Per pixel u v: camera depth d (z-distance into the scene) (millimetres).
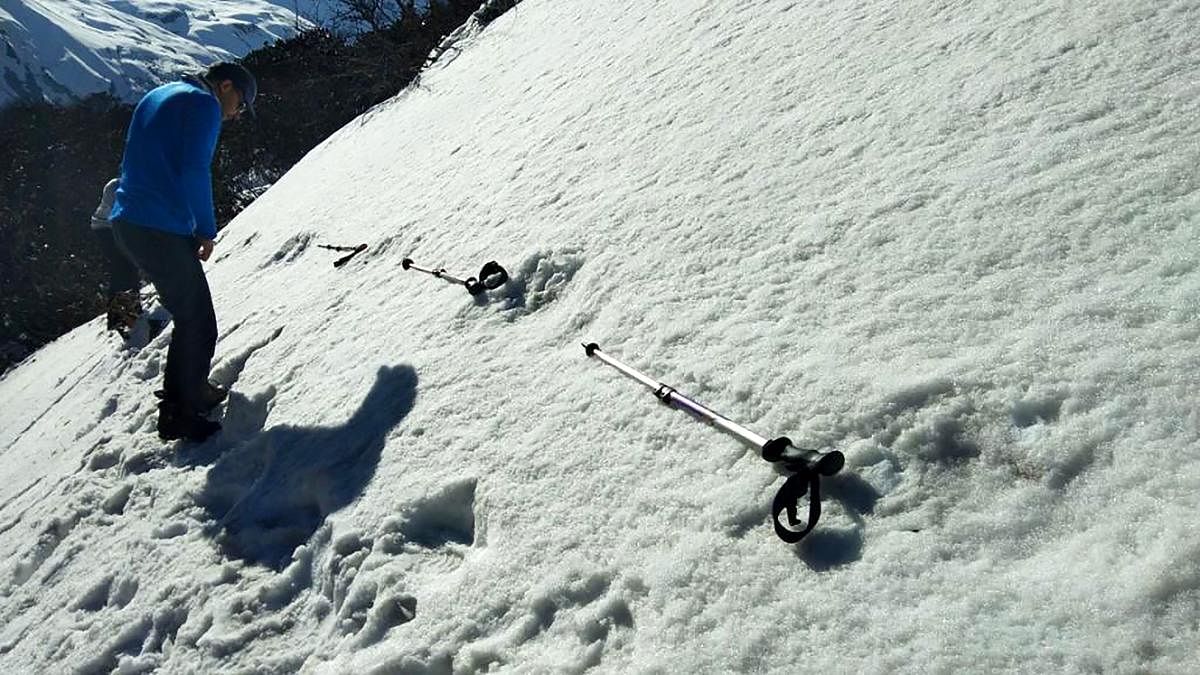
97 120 29953
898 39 3783
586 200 4148
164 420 4055
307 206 8164
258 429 3906
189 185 3814
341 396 3635
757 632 1737
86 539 3740
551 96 6477
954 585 1624
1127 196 2287
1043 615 1499
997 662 1465
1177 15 2844
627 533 2150
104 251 6898
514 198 4820
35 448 6125
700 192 3553
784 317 2578
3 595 3787
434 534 2607
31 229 21969
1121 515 1586
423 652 2143
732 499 2064
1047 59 3010
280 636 2557
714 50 5043
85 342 9477
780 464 2070
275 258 6949
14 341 16391
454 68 10961
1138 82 2668
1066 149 2566
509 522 2396
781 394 2275
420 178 6676
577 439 2570
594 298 3289
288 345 4590
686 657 1768
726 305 2783
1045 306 2096
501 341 3400
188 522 3422
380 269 5074
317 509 3086
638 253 3379
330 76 16688
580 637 1963
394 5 16562
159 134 3762
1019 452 1796
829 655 1623
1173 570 1445
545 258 3734
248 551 3020
